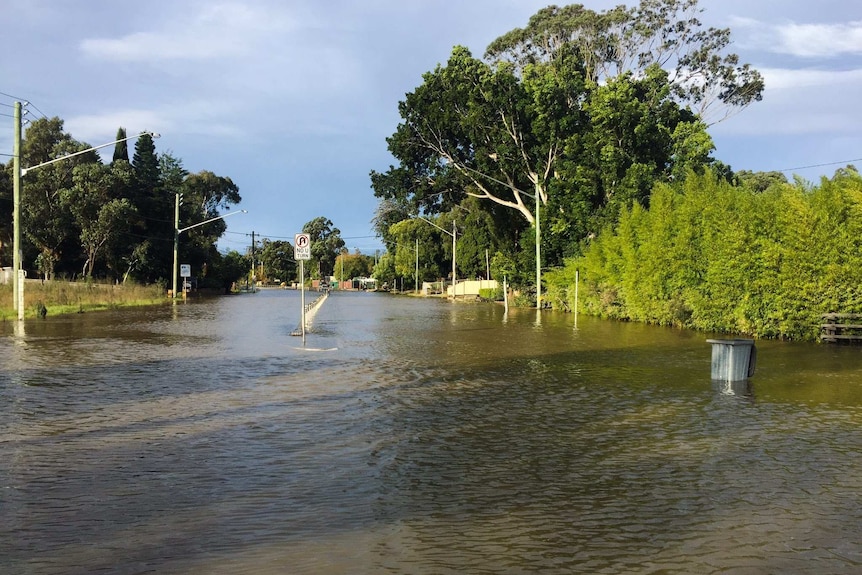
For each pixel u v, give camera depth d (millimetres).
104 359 16719
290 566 4797
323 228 190000
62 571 4703
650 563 4863
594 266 36562
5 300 36500
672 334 24844
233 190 116250
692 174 28156
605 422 9617
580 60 55438
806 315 21375
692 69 55219
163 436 8703
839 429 9172
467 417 9938
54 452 7895
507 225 54625
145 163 79750
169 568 4754
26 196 61656
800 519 5766
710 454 7883
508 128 47344
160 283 66125
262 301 63656
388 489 6570
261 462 7496
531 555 5004
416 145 50438
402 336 24000
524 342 21750
